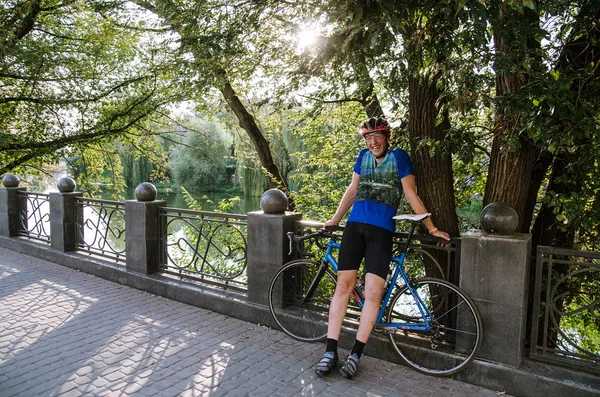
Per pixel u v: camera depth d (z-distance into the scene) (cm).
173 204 1962
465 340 300
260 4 458
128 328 387
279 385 291
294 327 377
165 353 337
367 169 316
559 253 283
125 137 1137
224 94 955
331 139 874
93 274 562
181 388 285
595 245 425
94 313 425
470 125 341
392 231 309
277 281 391
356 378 302
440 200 385
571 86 320
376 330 326
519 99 266
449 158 389
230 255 448
